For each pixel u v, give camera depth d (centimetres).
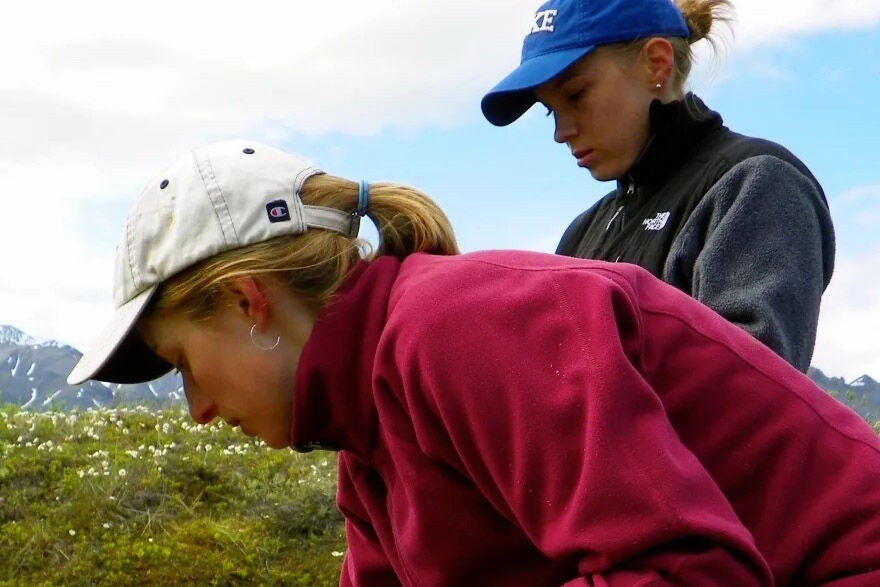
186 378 193
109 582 512
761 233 262
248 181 183
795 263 260
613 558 149
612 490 150
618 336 158
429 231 192
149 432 711
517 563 176
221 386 185
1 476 602
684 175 286
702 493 152
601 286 162
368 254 193
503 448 160
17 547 538
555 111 301
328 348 178
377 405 176
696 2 309
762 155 273
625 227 298
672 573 146
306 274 180
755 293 252
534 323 161
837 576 162
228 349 182
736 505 166
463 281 169
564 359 158
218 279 177
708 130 289
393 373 171
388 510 193
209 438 696
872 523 161
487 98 302
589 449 151
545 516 158
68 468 621
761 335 247
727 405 168
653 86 292
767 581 152
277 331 182
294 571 538
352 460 199
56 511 570
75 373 184
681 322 173
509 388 158
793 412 168
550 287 164
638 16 290
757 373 171
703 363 170
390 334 170
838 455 166
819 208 276
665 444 153
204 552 541
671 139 287
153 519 568
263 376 183
